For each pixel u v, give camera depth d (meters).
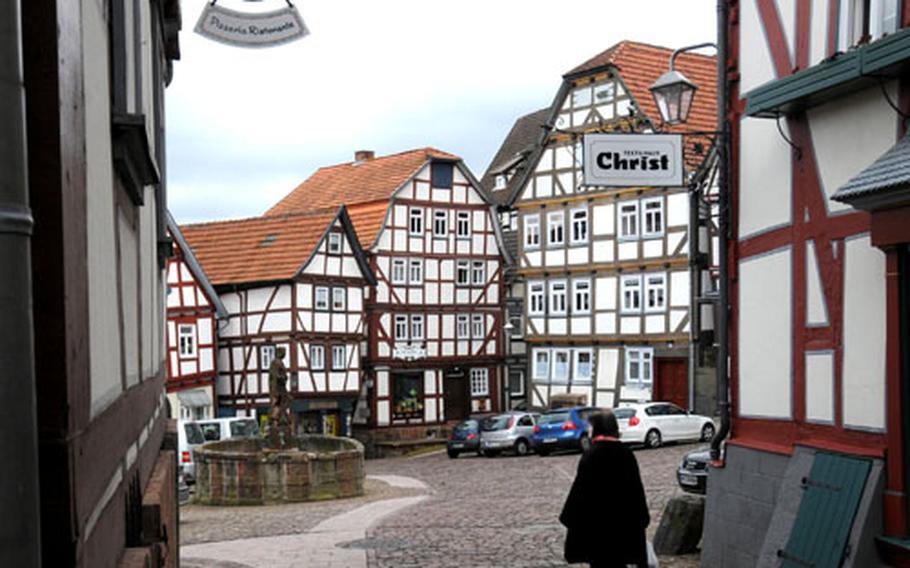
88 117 2.90
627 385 37.19
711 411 34.19
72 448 2.23
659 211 36.00
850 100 7.61
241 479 22.08
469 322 45.16
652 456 28.48
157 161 7.70
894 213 6.59
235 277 39.91
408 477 28.09
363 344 42.22
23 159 1.91
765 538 8.22
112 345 3.49
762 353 9.09
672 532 11.55
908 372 6.74
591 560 7.37
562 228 39.75
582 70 38.12
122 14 3.81
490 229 45.81
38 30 2.20
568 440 32.41
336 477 22.53
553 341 39.97
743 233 9.52
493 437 34.41
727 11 9.90
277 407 24.06
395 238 43.06
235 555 13.44
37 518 1.90
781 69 8.78
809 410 8.19
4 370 1.85
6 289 1.86
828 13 7.91
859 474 7.06
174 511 8.26
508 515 16.77
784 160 8.72
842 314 7.66
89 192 2.87
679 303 35.34
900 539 6.66
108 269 3.42
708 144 34.88
